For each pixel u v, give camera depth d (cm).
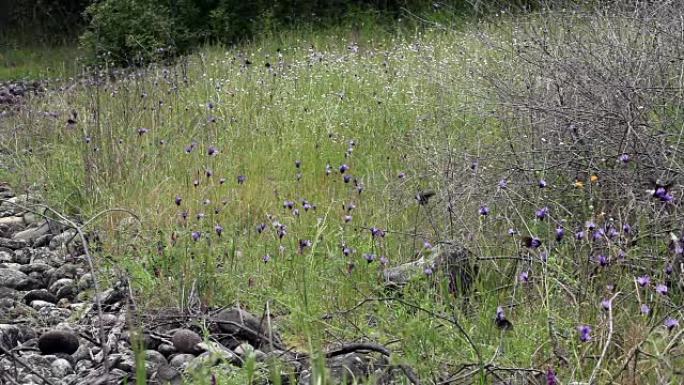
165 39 1761
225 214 633
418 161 684
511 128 624
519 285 460
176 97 1049
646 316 401
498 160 595
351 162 758
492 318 420
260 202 652
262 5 1778
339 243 537
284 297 458
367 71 1108
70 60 2038
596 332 401
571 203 544
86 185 727
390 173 694
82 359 452
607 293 433
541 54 663
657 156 527
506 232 520
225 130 866
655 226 476
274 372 356
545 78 622
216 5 1828
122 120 899
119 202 683
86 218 677
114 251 589
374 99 945
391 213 593
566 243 486
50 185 761
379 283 488
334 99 959
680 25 616
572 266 466
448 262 486
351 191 666
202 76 1173
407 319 435
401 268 494
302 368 419
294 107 938
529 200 536
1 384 412
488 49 912
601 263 421
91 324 496
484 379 373
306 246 500
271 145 817
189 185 693
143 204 664
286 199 659
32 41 2327
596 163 551
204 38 1822
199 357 434
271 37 1666
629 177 519
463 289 482
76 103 1080
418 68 1007
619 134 548
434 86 892
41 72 1870
